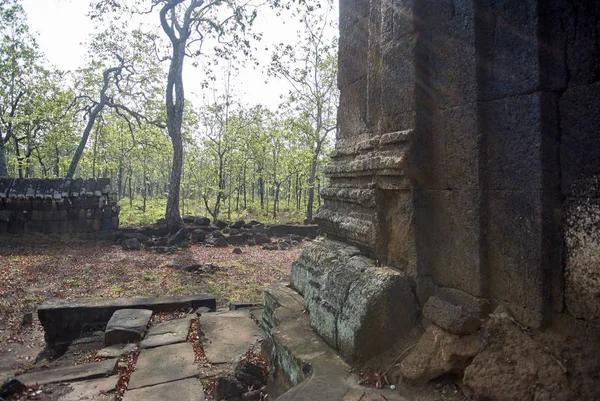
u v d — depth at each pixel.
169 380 4.52
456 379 2.79
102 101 22.61
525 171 2.61
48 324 6.64
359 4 4.50
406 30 3.42
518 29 2.67
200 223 20.02
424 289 3.30
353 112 4.56
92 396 4.21
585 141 2.38
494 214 2.85
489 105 2.89
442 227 3.28
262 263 13.62
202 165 34.72
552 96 2.54
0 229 16.09
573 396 2.17
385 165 3.51
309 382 2.96
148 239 16.81
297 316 4.30
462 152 3.05
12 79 22.69
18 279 10.59
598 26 2.31
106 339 5.81
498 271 2.83
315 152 24.19
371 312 3.14
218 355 5.18
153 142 24.42
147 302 7.29
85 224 17.00
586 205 2.37
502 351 2.58
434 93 3.33
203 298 7.64
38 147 25.91
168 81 19.31
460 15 3.05
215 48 18.84
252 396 4.04
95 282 10.45
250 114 25.45
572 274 2.44
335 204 4.79
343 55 4.80
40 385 4.43
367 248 3.98
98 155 30.12
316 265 4.41
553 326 2.51
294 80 24.09
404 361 2.97
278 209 36.09
